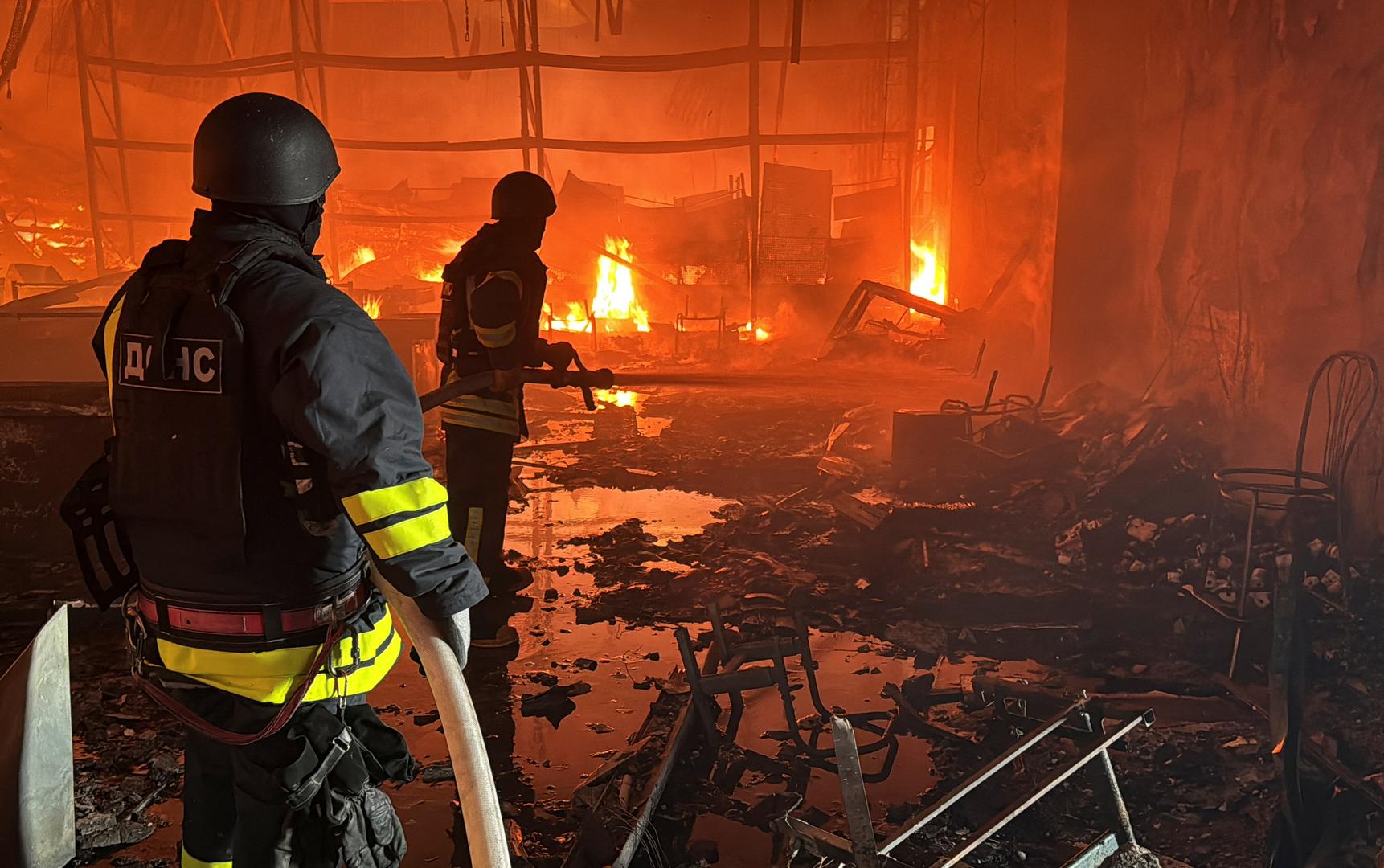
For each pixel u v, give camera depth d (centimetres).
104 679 417
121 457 196
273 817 198
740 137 1673
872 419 941
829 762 351
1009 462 717
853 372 1342
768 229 1688
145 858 294
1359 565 536
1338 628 469
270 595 193
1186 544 586
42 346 1091
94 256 2230
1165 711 386
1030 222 1205
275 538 191
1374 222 589
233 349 183
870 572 563
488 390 460
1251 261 704
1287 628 347
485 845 176
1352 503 566
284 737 194
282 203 197
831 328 1691
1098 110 920
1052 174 1074
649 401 1148
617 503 714
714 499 723
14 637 463
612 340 1684
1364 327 598
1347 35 609
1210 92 765
